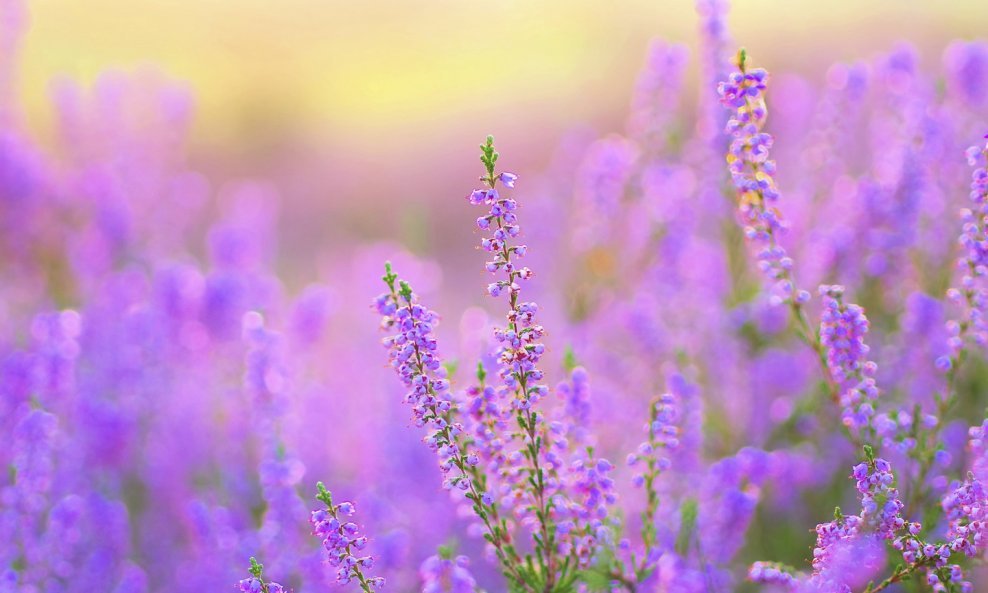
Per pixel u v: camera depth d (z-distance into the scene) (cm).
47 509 99
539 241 119
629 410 100
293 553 91
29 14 146
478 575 97
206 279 108
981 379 94
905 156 98
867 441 82
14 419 97
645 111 107
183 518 103
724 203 102
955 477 88
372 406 109
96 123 142
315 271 190
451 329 136
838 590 78
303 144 265
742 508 89
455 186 224
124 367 110
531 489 81
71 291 134
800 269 103
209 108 276
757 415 99
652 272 104
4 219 132
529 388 79
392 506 98
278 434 94
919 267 98
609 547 83
